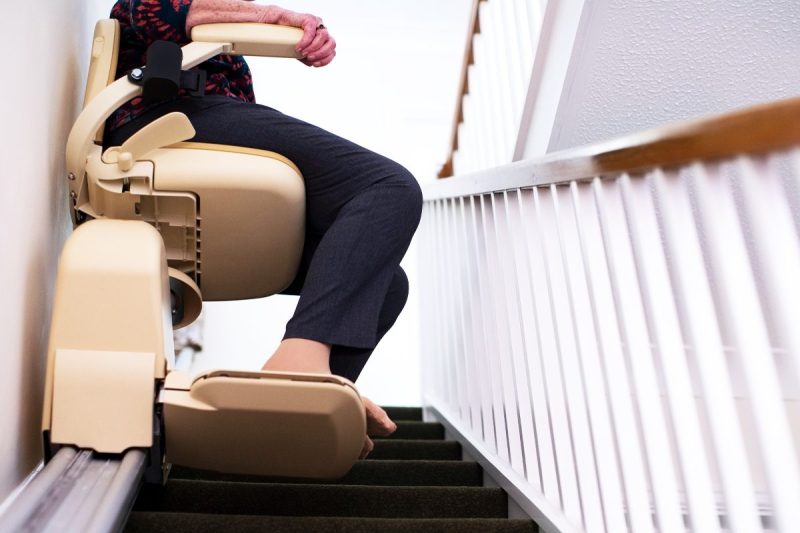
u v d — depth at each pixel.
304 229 1.22
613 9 1.62
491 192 1.69
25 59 0.99
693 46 1.69
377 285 1.12
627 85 1.77
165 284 1.07
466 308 2.01
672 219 0.92
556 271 1.36
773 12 1.60
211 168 1.09
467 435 1.93
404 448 2.02
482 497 1.52
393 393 3.99
